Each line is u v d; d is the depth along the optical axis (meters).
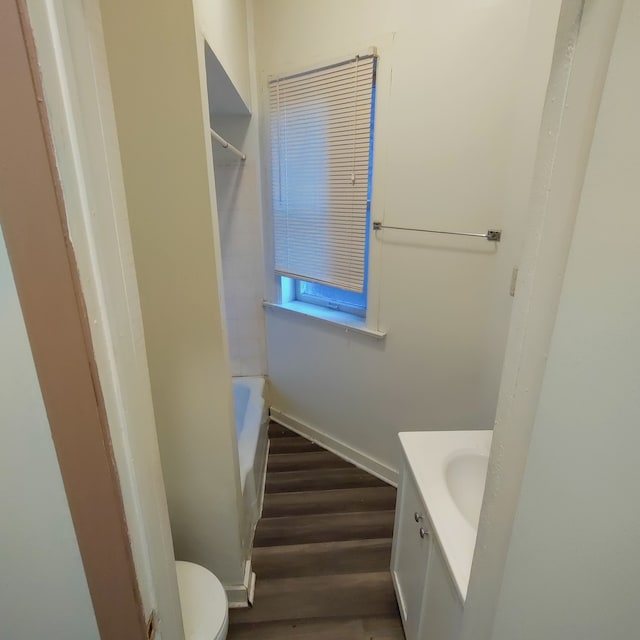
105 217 0.47
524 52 1.38
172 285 1.18
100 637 0.64
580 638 0.55
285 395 2.73
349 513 2.05
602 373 0.43
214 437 1.37
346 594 1.64
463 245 1.69
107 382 0.50
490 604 0.68
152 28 0.97
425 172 1.73
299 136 2.11
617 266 0.40
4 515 0.58
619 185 0.38
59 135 0.39
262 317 2.64
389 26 1.68
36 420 0.51
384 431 2.24
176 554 1.54
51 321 0.44
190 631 1.14
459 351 1.82
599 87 0.39
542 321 0.49
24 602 0.65
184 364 1.27
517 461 0.57
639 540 0.45
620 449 0.44
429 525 1.11
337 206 2.08
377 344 2.12
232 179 2.35
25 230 0.41
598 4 0.38
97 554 0.56
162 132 1.05
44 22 0.36
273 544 1.87
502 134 1.50
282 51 2.04
